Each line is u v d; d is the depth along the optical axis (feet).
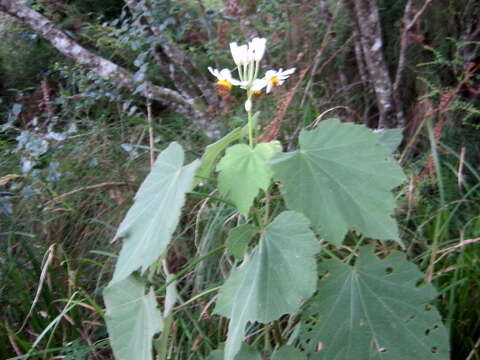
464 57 9.55
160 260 5.22
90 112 13.50
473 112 8.28
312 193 4.61
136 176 10.03
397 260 4.80
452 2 9.76
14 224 9.25
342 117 10.23
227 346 4.42
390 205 4.55
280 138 9.18
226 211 8.11
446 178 8.35
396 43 10.63
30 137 10.38
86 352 7.23
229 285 4.77
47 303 8.21
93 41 13.56
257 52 5.02
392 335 4.60
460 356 6.64
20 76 16.19
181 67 10.66
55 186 10.16
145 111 13.82
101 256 9.21
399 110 9.76
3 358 7.81
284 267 4.40
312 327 4.76
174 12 10.66
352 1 9.68
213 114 10.48
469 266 6.63
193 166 4.72
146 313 5.01
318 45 10.85
